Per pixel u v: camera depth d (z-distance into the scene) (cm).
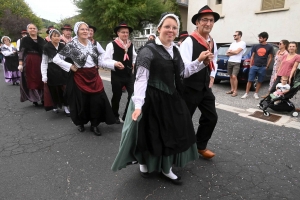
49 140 335
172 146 211
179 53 217
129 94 374
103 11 1074
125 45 371
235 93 602
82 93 336
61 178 244
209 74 249
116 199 213
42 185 232
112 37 1185
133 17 1036
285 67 460
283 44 530
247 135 350
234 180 241
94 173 254
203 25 234
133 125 203
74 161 278
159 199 213
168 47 206
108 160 281
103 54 363
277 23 980
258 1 1020
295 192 222
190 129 227
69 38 526
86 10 1112
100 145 320
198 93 246
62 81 423
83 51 331
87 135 353
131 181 240
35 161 278
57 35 409
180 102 217
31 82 471
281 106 436
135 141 212
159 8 1104
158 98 206
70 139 339
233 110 473
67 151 303
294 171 257
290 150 304
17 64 767
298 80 431
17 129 376
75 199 213
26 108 493
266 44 551
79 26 325
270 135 350
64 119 425
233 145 319
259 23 1034
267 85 752
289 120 414
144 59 193
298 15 916
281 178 245
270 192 222
